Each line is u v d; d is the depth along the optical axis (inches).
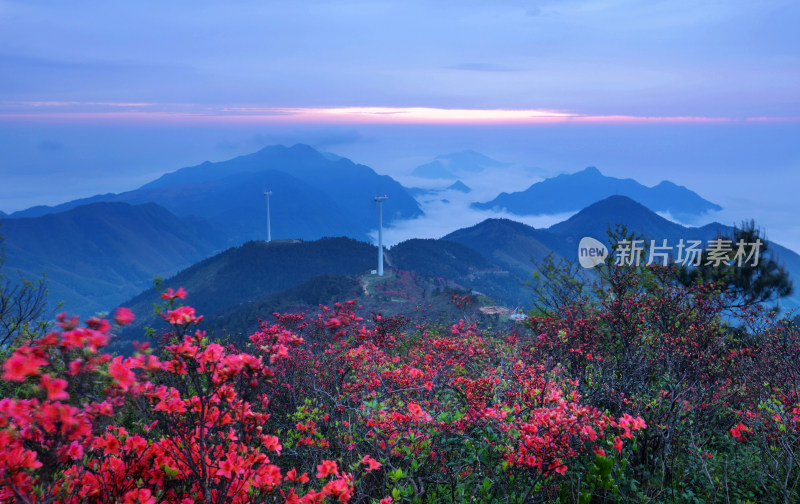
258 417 139.6
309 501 136.6
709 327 289.1
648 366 279.1
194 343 124.0
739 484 222.2
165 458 134.3
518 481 193.5
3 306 229.6
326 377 275.3
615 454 218.8
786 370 269.1
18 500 101.7
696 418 251.6
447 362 279.9
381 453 196.5
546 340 301.4
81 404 105.7
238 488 130.3
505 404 217.0
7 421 99.3
